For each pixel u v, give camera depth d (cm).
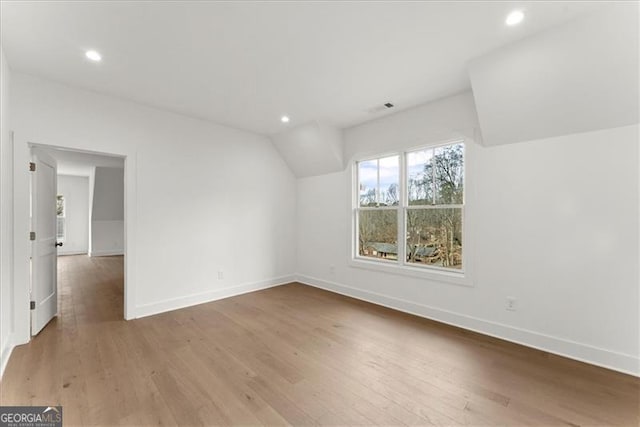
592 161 237
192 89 308
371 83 293
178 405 187
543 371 226
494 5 186
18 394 196
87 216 930
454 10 190
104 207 812
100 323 325
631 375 219
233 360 244
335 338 288
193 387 206
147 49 234
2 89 231
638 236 219
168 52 238
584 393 198
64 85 294
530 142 267
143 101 339
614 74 206
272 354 255
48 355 250
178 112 374
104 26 204
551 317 259
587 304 241
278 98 331
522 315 275
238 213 443
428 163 358
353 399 193
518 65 234
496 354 254
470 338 287
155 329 309
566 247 250
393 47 232
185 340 283
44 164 314
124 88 305
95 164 670
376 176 417
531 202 268
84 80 286
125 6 184
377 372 226
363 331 305
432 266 350
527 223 271
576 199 245
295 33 214
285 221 511
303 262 516
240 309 375
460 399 192
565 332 251
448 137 323
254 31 211
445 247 341
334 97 328
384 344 274
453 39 223
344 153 444
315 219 491
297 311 368
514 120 265
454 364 237
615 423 170
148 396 196
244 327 316
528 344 270
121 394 197
